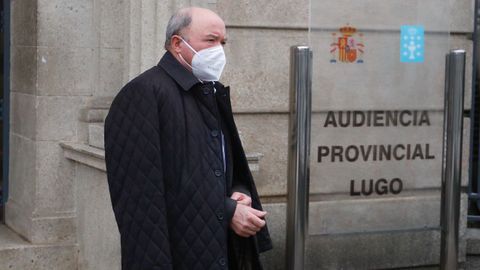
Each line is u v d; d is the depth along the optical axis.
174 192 3.93
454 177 5.55
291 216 5.22
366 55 5.38
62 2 6.49
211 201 3.94
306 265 6.23
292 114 5.16
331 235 5.39
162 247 3.80
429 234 6.59
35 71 6.48
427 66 5.52
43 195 6.56
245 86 6.28
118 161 3.90
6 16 7.11
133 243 3.82
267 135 6.36
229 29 6.21
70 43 6.54
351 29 5.34
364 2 5.35
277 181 6.39
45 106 6.50
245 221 4.00
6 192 7.35
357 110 5.39
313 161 5.33
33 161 6.57
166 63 4.06
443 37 5.54
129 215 3.84
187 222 3.91
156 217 3.81
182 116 3.96
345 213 5.41
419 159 5.57
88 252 6.41
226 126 4.19
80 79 6.59
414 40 5.48
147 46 5.95
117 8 6.45
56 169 6.57
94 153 5.93
